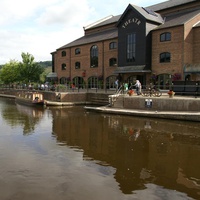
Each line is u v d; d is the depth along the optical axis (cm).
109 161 970
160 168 899
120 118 1961
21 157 1012
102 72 3759
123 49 3297
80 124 1736
